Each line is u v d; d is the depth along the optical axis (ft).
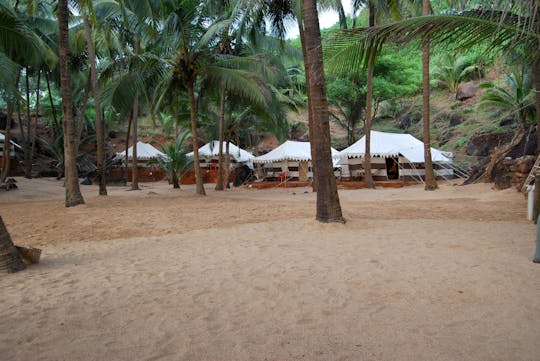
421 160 79.66
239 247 19.39
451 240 19.29
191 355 7.83
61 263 16.62
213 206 40.68
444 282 12.28
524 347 7.80
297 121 144.05
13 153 92.48
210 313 10.24
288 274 13.89
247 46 69.21
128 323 9.60
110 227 27.20
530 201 26.08
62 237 23.63
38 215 34.45
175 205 42.45
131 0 46.91
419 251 17.01
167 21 48.65
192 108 56.70
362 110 109.19
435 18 20.83
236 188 85.25
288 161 91.66
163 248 19.72
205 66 54.13
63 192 66.64
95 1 57.77
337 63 26.00
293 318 9.77
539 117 23.75
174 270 14.96
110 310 10.53
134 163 71.77
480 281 12.21
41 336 8.82
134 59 52.39
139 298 11.54
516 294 10.91
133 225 27.91
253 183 88.17
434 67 131.03
